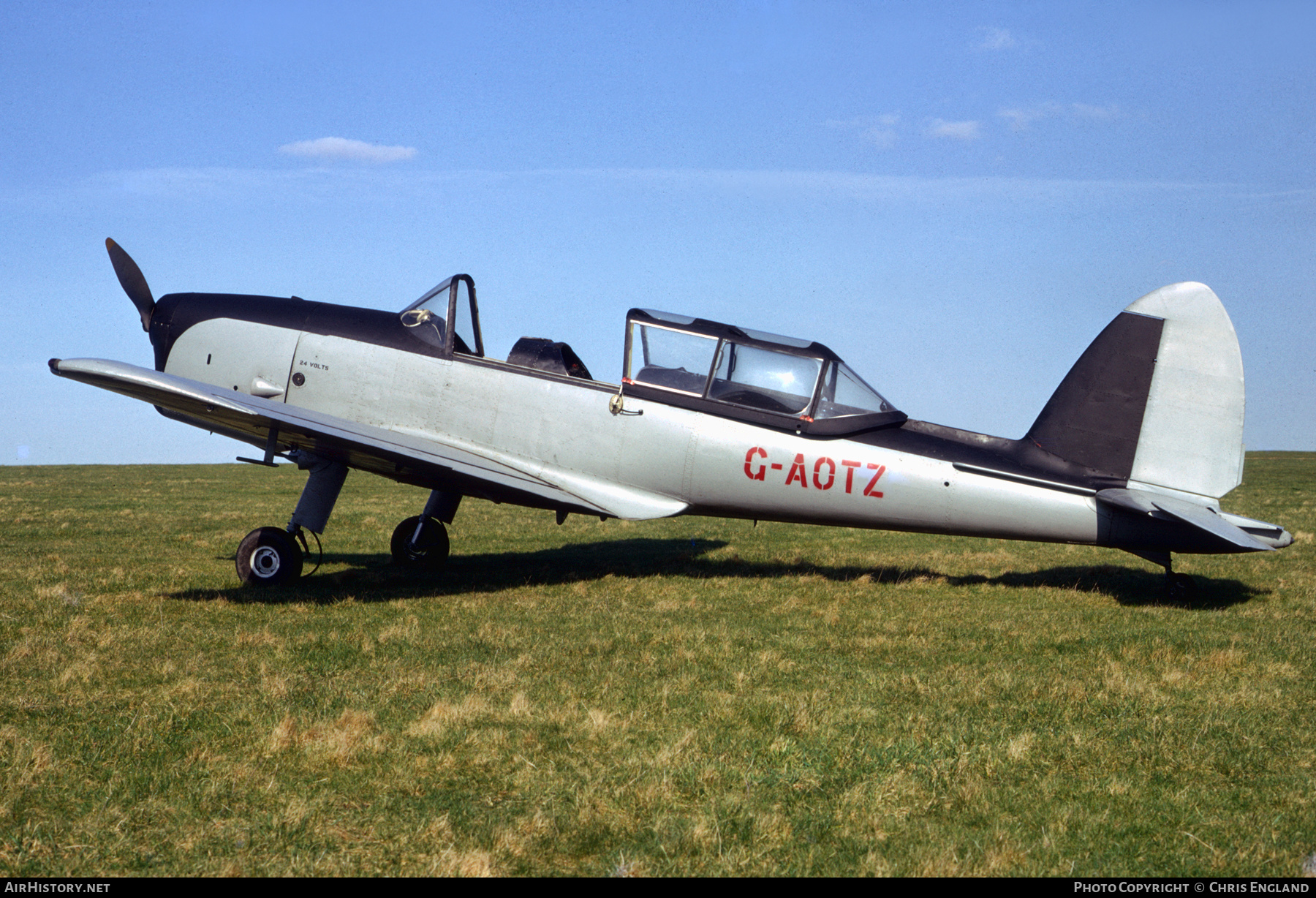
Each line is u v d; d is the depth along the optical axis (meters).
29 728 4.24
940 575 9.41
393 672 5.25
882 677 5.28
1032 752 4.08
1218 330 7.77
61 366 7.12
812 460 8.28
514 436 8.73
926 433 8.34
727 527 14.86
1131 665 5.59
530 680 5.13
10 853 3.09
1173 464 7.84
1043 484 7.98
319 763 3.85
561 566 10.00
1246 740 4.22
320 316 9.34
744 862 3.08
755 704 4.68
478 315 9.09
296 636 6.14
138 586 8.12
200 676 5.12
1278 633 6.41
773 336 8.45
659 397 8.52
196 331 9.59
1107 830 3.35
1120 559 10.84
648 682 5.12
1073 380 8.07
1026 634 6.45
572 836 3.27
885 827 3.36
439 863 3.02
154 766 3.80
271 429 7.89
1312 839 3.27
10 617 6.63
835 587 8.53
